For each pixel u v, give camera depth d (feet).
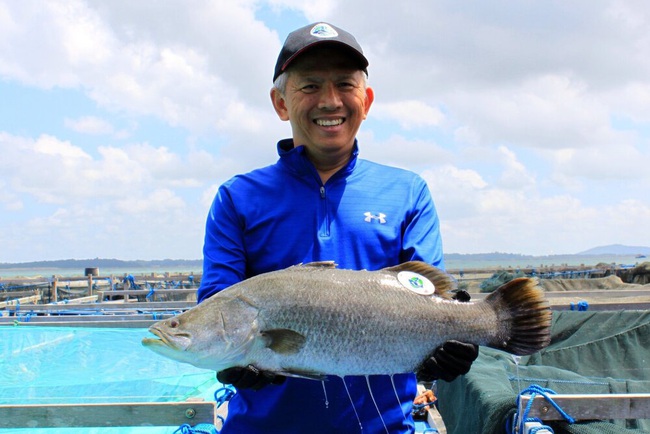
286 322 8.77
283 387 9.50
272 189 10.06
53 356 24.62
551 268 86.22
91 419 14.97
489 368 17.01
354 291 8.87
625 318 22.36
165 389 20.30
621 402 11.62
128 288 75.36
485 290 37.91
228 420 10.07
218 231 10.07
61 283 76.23
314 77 9.62
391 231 9.99
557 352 21.54
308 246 9.80
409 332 8.85
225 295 9.02
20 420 14.92
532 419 11.61
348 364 8.80
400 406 9.83
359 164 10.42
